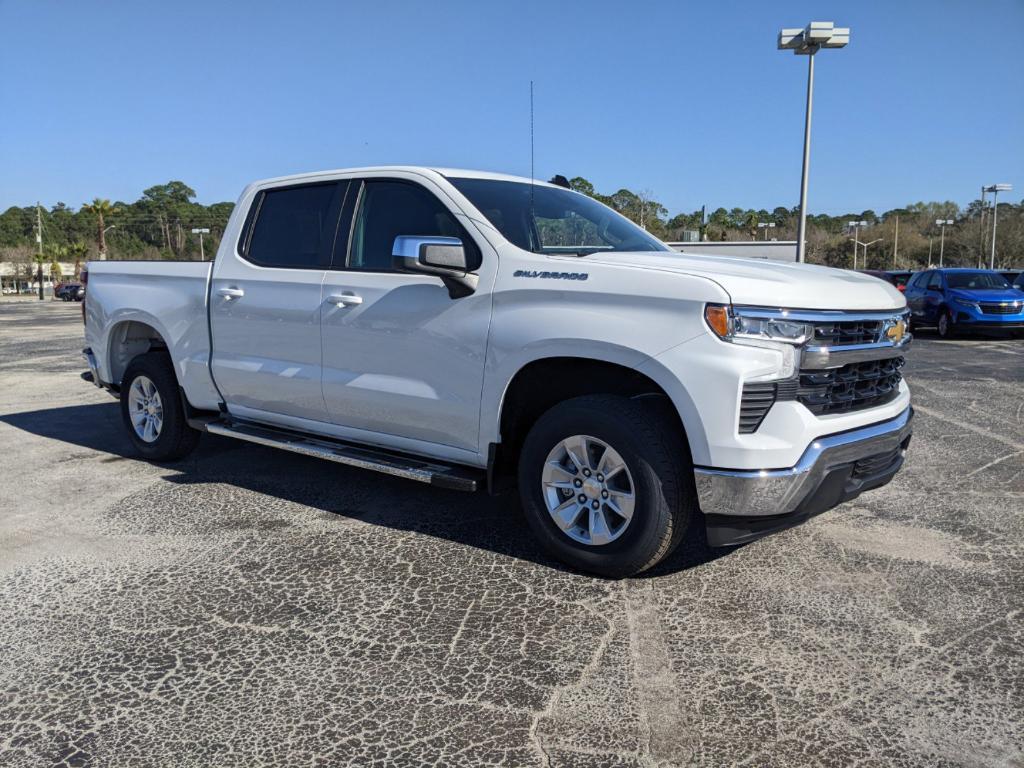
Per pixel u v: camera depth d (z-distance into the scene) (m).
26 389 9.68
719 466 3.24
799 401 3.30
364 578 3.71
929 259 88.50
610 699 2.69
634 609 3.37
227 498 4.97
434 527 4.41
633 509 3.48
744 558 3.94
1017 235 71.06
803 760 2.36
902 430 3.73
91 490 5.17
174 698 2.72
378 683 2.81
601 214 4.82
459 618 3.30
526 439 3.81
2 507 4.82
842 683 2.79
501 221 4.07
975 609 3.37
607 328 3.42
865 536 4.25
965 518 4.55
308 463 5.85
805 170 18.97
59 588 3.63
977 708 2.63
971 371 11.24
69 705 2.69
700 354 3.24
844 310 3.41
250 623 3.27
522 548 4.08
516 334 3.70
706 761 2.36
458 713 2.62
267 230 4.99
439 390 4.04
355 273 4.41
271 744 2.46
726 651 3.01
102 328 6.03
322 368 4.55
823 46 18.06
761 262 4.04
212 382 5.24
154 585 3.66
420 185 4.29
